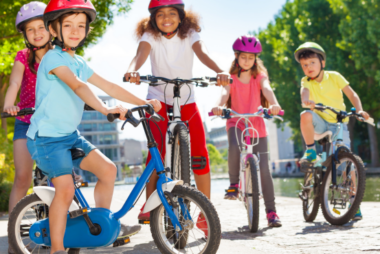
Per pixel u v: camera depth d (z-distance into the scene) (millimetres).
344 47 25391
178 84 3486
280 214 5332
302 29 28266
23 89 3791
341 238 3529
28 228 3086
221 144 101125
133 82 3342
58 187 2664
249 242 3586
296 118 30344
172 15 3883
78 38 2768
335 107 4859
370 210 5152
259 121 4668
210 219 2580
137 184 2799
